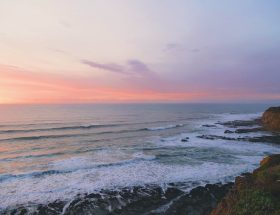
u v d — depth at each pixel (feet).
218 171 68.90
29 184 58.65
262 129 153.28
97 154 91.81
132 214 45.42
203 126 183.42
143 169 71.26
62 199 50.52
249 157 85.61
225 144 110.22
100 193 53.62
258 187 31.27
